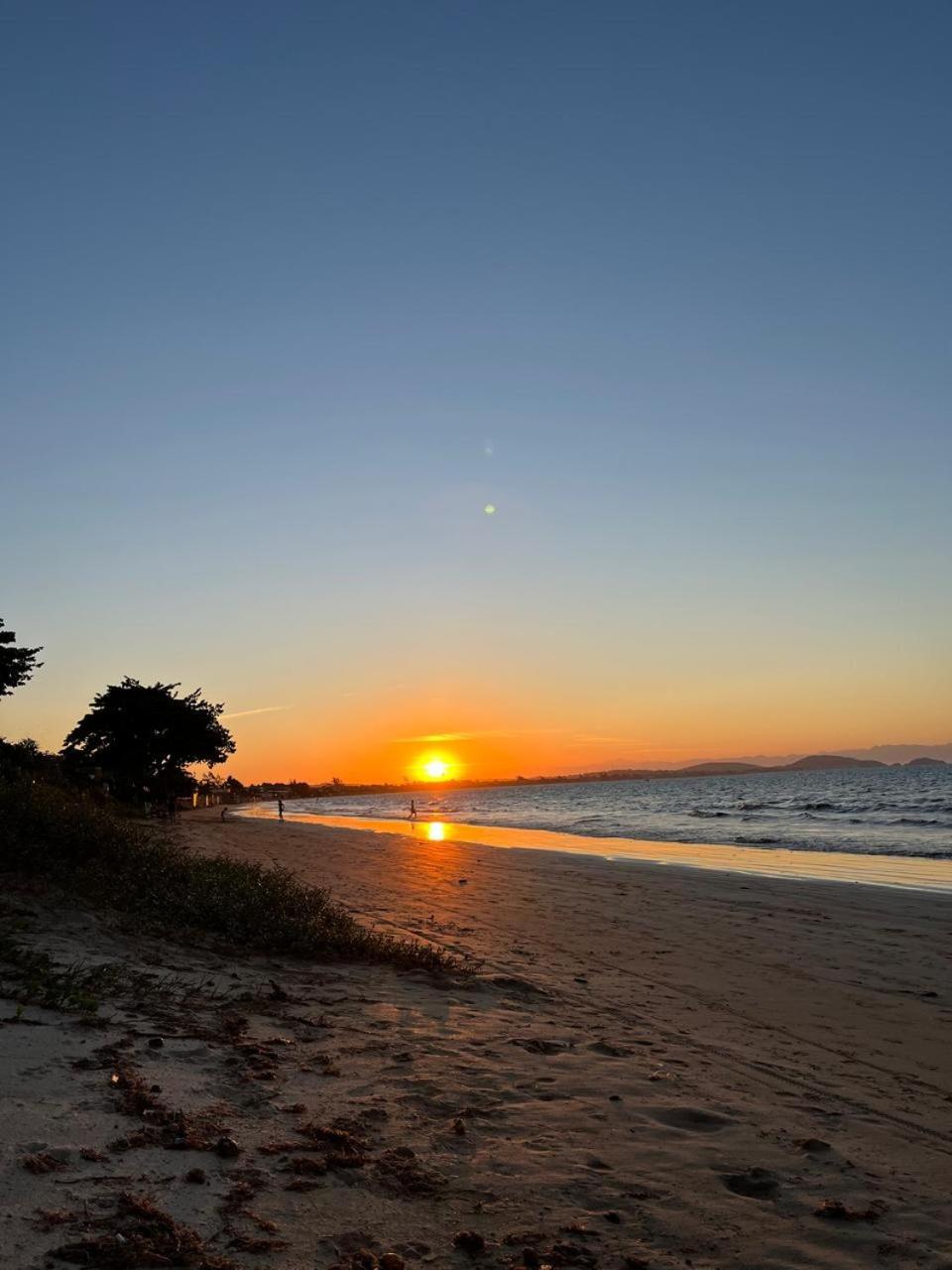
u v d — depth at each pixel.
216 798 102.00
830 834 35.03
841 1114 5.28
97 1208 3.27
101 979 6.71
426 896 16.33
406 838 35.97
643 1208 3.81
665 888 17.94
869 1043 7.02
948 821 40.56
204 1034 5.84
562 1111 4.96
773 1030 7.38
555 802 105.88
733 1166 4.34
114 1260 2.94
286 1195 3.62
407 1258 3.24
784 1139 4.76
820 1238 3.61
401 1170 3.99
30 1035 5.20
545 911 14.52
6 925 7.91
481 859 24.94
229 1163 3.84
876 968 10.10
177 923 9.34
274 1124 4.38
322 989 7.69
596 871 21.58
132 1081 4.62
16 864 10.14
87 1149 3.74
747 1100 5.43
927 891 17.34
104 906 9.38
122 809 27.20
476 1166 4.13
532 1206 3.77
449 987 8.30
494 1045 6.32
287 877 12.55
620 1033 7.04
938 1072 6.27
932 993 8.87
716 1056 6.49
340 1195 3.68
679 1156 4.42
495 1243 3.41
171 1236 3.14
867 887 18.03
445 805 115.88
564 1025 7.19
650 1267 3.32
